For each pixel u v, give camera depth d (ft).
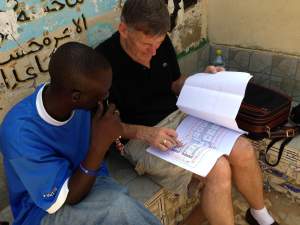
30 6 4.22
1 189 4.74
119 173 5.06
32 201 3.61
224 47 7.19
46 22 4.45
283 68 6.49
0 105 4.30
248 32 6.68
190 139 4.60
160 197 4.78
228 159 4.50
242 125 5.53
